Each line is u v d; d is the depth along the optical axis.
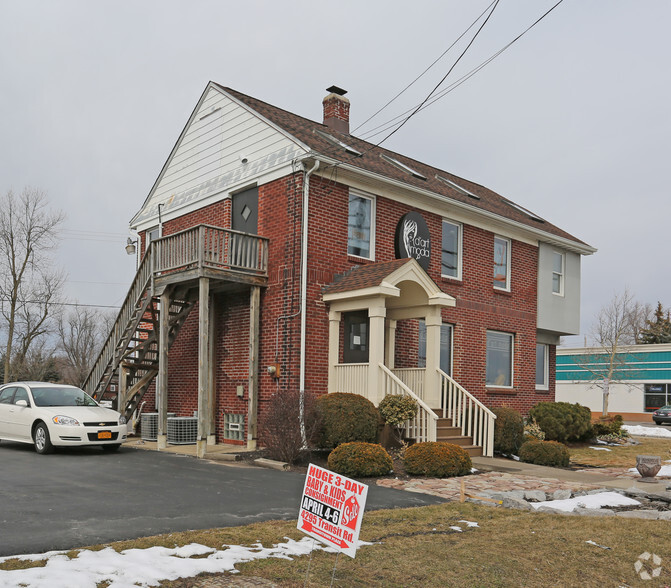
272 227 14.63
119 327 16.03
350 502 4.40
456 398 15.03
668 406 36.88
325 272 14.30
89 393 16.83
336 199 14.71
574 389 44.31
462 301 17.62
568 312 21.66
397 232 15.95
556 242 21.00
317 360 13.99
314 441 12.17
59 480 9.15
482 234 18.56
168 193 18.80
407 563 5.69
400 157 20.44
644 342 57.25
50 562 4.96
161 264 14.59
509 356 19.48
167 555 5.39
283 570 5.25
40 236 36.47
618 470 12.98
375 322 13.26
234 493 8.57
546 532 6.97
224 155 16.61
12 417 13.03
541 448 13.47
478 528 7.12
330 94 19.20
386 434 13.19
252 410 13.73
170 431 14.94
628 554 6.27
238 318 15.33
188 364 16.95
